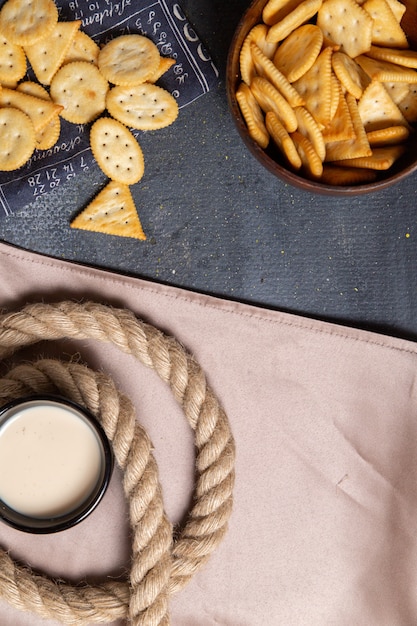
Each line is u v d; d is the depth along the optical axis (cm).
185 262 92
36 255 91
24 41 88
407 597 93
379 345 92
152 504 88
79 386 88
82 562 92
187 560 90
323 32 86
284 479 93
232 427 93
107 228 91
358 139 82
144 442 88
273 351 93
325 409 93
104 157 90
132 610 88
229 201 92
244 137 82
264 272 93
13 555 92
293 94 81
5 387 88
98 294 92
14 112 88
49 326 88
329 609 94
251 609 93
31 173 90
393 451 93
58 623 92
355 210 93
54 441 86
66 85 90
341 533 93
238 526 93
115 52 89
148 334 90
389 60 84
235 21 91
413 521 93
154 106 90
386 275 93
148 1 90
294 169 83
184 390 90
